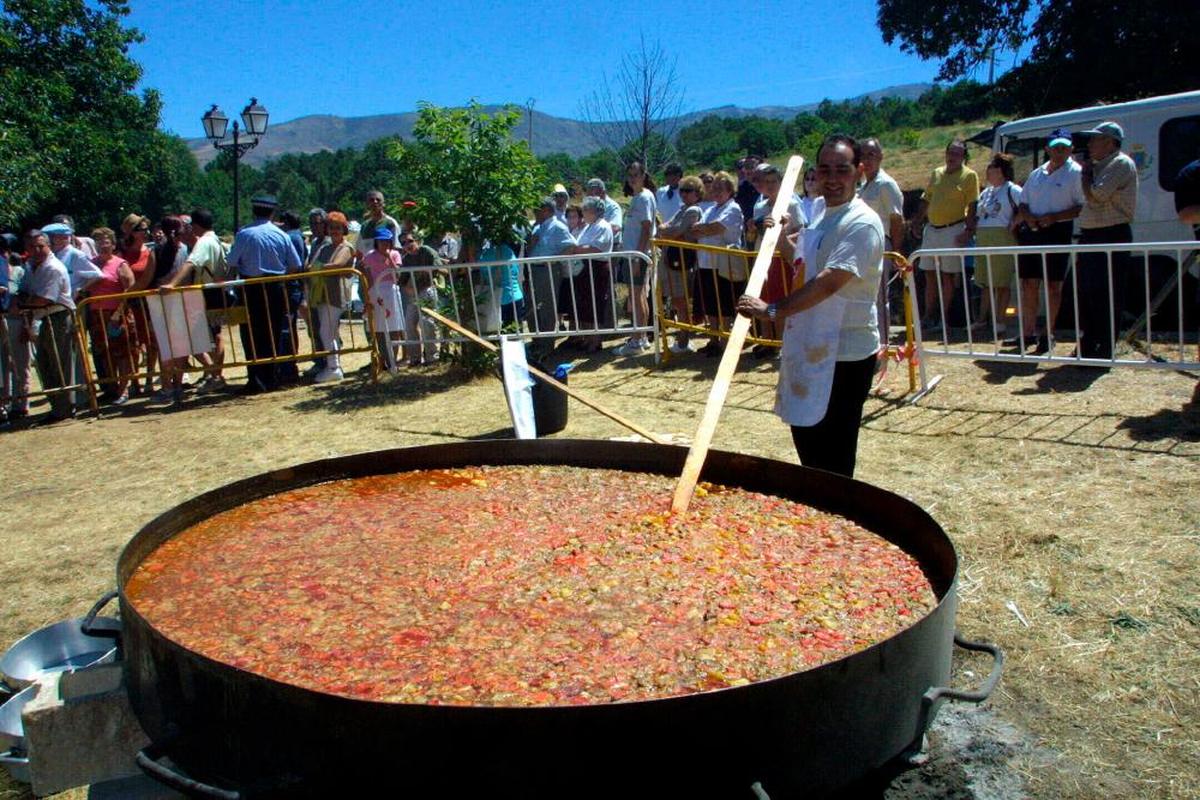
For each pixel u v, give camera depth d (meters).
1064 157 7.76
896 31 22.36
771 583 2.67
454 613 2.53
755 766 1.84
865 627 2.38
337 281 9.56
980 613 3.83
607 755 1.74
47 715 2.84
